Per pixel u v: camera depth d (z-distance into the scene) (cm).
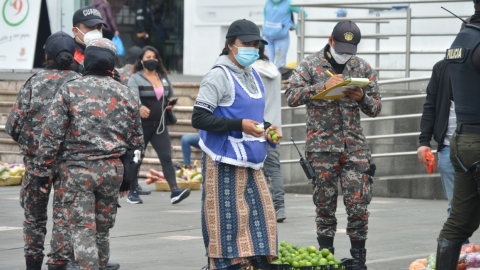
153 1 3116
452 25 1891
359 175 778
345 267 691
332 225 806
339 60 783
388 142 1570
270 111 1143
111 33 2608
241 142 656
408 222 1180
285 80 1819
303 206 1413
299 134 1661
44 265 854
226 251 645
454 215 661
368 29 2019
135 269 817
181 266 834
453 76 637
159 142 1416
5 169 1856
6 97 2247
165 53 3134
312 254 709
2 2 2742
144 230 1099
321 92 728
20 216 1251
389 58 1998
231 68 667
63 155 681
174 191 1414
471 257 715
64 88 679
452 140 645
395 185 1562
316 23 2081
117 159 700
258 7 2722
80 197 678
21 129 744
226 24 2848
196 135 1731
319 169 787
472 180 645
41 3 2709
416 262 757
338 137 781
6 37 2725
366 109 760
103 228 716
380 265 827
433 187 1520
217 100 654
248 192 664
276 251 661
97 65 696
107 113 688
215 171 656
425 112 848
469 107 621
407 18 1697
